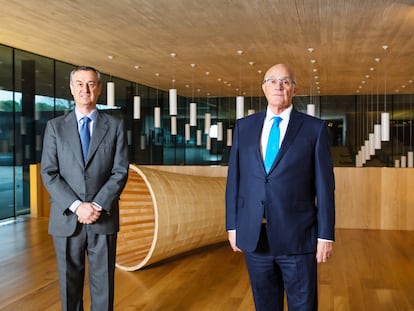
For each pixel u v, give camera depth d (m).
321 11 5.83
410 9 5.74
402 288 3.89
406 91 15.56
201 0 5.38
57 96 9.70
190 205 4.78
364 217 6.88
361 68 10.48
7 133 8.29
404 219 6.77
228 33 7.05
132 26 6.63
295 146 2.25
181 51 8.49
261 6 5.63
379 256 5.05
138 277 4.24
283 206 2.24
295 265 2.28
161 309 3.40
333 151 16.94
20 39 7.58
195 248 5.25
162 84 13.93
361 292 3.79
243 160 2.35
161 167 7.54
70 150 2.55
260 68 10.46
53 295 3.71
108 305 2.63
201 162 17.81
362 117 16.75
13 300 3.59
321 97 16.95
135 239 5.02
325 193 2.25
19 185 8.52
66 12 5.93
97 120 2.61
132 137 13.59
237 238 2.36
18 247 5.53
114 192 2.56
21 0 5.45
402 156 15.26
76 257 2.57
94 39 7.53
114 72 11.32
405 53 8.66
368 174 6.84
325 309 3.40
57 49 8.41
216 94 16.70
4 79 8.20
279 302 2.44
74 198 2.50
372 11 5.83
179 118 17.58
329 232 2.24
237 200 2.43
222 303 3.52
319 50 8.37
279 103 2.27
